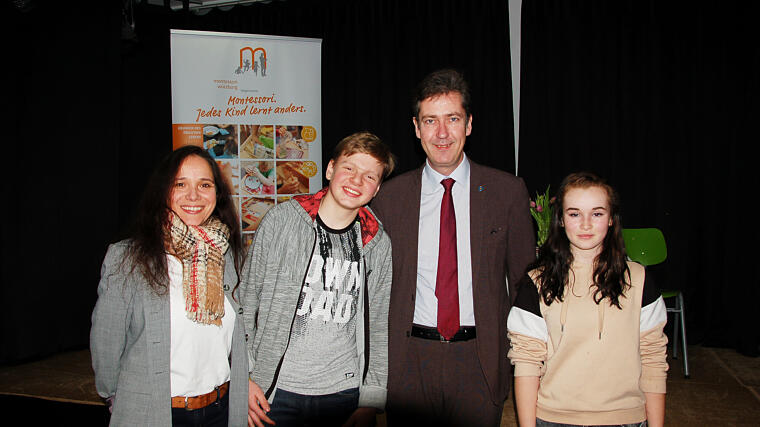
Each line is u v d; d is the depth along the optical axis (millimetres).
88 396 3293
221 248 1487
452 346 1795
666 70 4289
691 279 4336
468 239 1870
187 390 1368
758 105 4039
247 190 4215
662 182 4285
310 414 1596
